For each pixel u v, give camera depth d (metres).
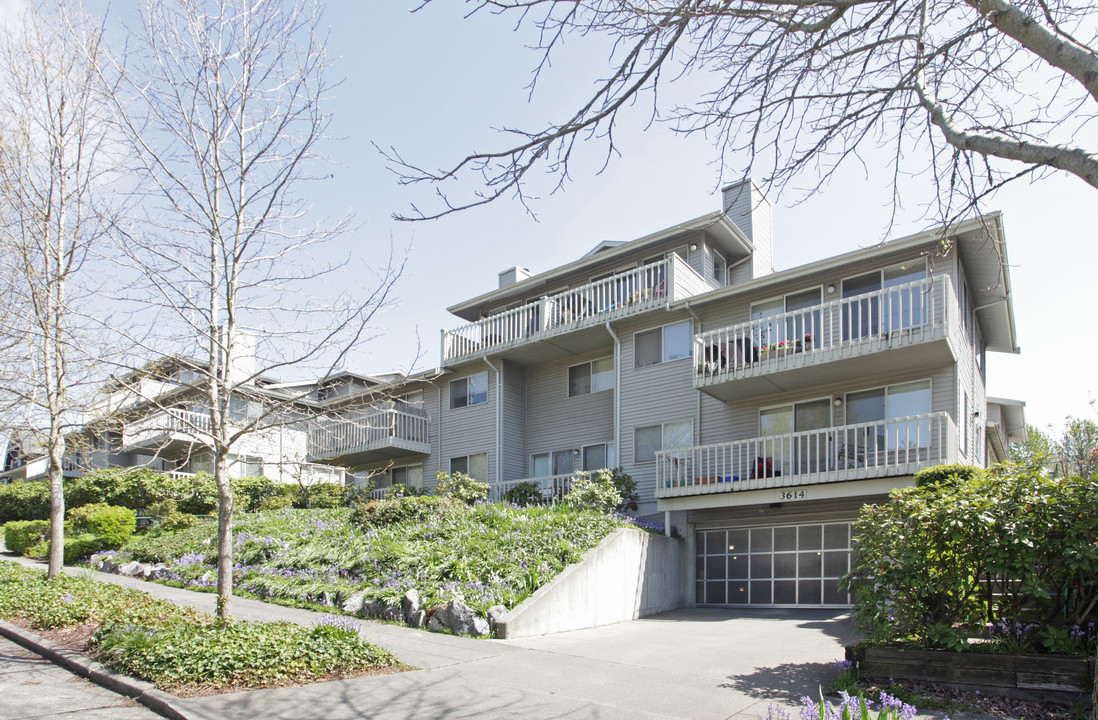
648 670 8.74
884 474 15.12
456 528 15.18
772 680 8.20
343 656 8.07
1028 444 30.53
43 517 28.28
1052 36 4.64
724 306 20.56
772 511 18.34
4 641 9.27
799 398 18.78
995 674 6.98
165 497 25.73
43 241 10.34
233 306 8.42
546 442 24.94
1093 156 4.49
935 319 15.95
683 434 20.73
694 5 5.27
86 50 10.11
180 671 7.03
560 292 25.92
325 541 15.67
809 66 5.80
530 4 5.37
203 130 8.46
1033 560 7.15
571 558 13.45
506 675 8.21
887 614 7.78
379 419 26.88
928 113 6.02
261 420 8.76
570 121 5.75
